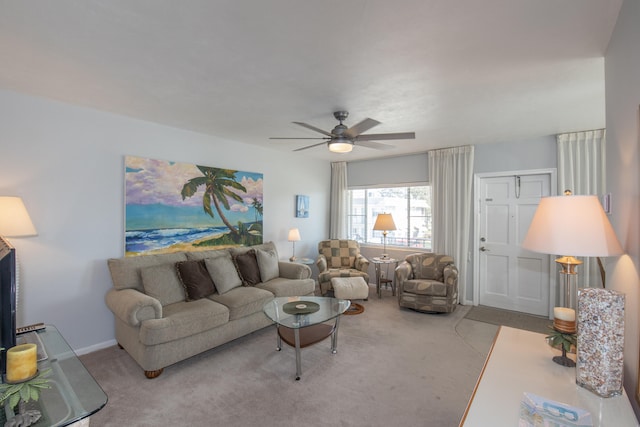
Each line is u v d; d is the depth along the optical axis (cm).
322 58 203
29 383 133
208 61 208
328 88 252
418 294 418
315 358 291
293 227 537
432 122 344
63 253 289
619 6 150
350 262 538
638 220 126
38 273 276
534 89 252
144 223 342
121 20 162
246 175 452
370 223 597
